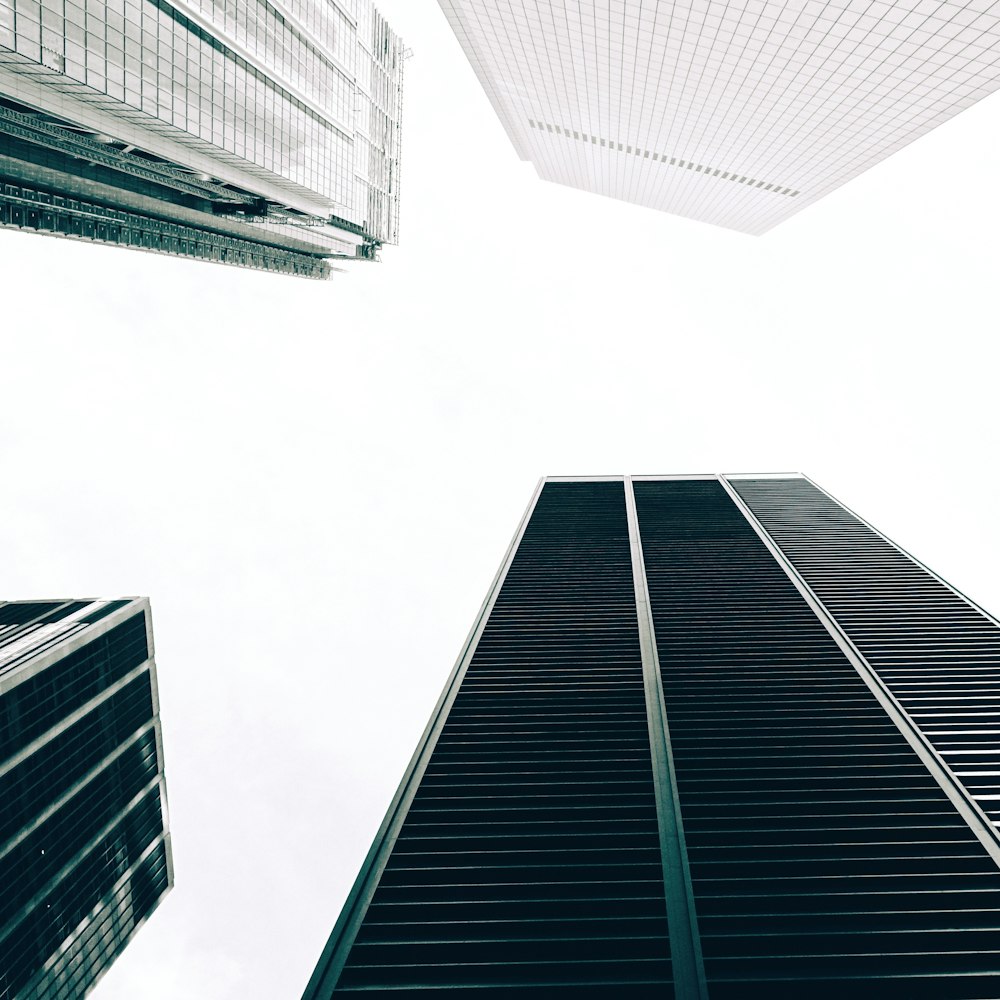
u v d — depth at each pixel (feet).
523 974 111.55
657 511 407.03
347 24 383.65
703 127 342.03
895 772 164.76
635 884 130.31
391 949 116.37
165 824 390.42
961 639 241.14
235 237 482.28
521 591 295.48
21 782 277.03
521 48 336.08
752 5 222.69
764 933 117.70
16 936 276.41
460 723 192.34
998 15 187.11
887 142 290.97
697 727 187.62
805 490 445.37
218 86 242.78
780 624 256.93
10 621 335.26
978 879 130.11
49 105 186.91
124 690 347.97
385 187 571.69
